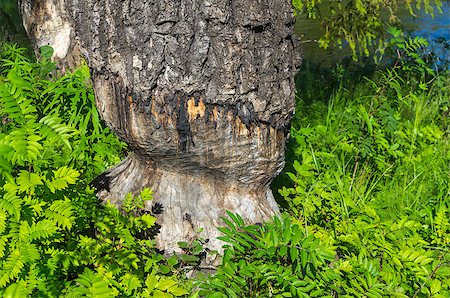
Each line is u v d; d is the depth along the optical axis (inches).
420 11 387.9
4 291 96.7
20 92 101.0
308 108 211.9
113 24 111.5
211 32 108.8
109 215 115.7
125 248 114.0
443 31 346.0
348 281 104.0
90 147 153.3
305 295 94.9
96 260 110.4
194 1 106.9
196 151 119.5
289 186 155.1
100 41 114.0
